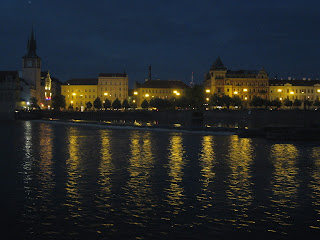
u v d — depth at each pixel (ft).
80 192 96.89
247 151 187.11
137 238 65.98
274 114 435.53
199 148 200.54
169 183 108.37
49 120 587.68
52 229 70.13
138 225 72.23
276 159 158.10
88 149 195.72
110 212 79.97
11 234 67.72
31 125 468.75
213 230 69.77
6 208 82.53
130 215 78.07
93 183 107.86
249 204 86.33
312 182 110.32
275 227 71.41
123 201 88.48
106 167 136.15
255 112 453.17
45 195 93.76
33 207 83.25
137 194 95.20
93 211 80.64
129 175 120.37
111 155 170.71
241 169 132.57
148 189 100.63
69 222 73.77
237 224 72.90
